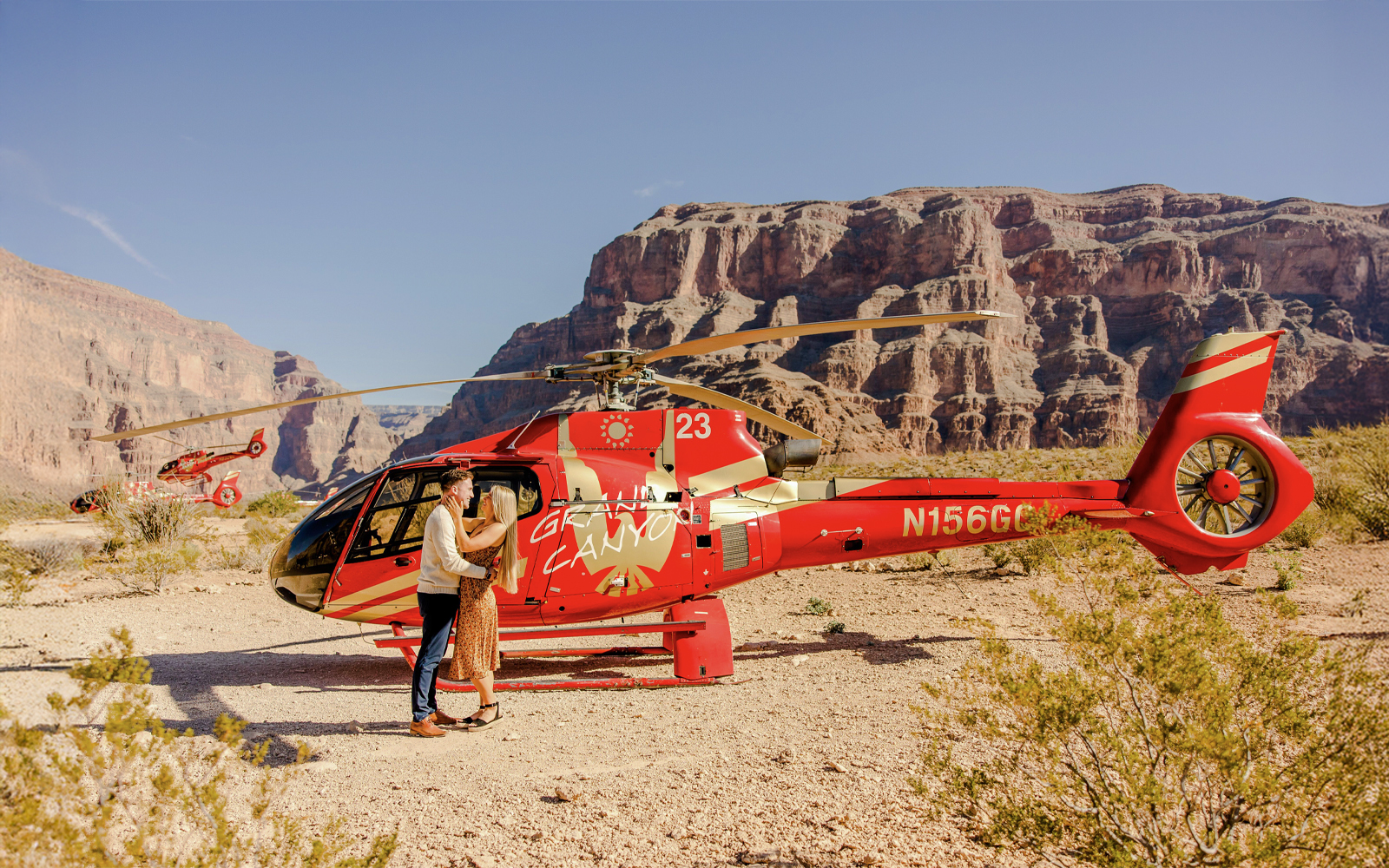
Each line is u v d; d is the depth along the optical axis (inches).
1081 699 121.6
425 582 209.6
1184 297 6712.6
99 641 327.0
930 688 150.1
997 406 6003.9
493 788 168.4
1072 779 132.6
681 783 168.6
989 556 502.3
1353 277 6865.2
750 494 294.7
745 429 305.1
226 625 376.5
